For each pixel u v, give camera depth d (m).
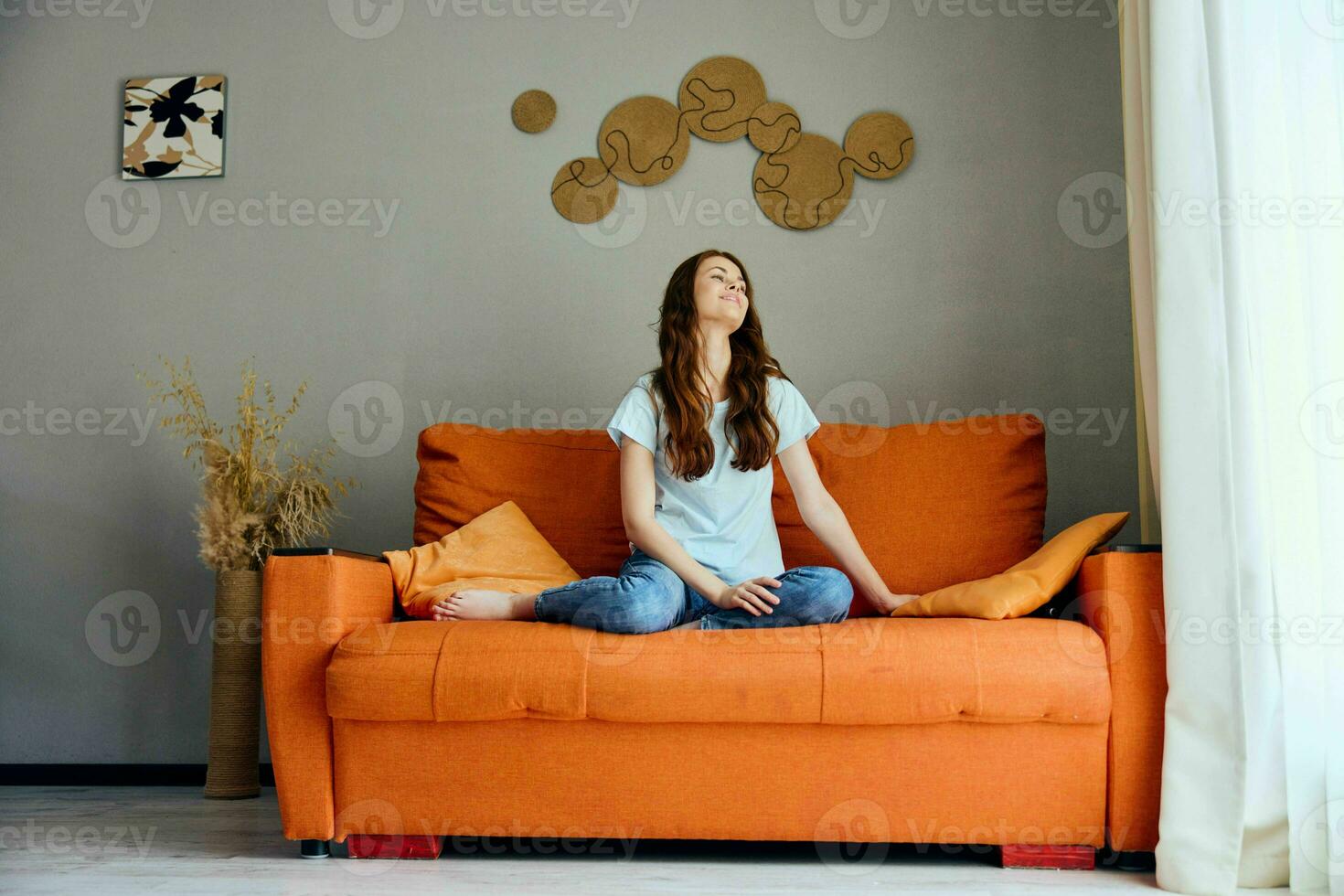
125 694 3.14
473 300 3.19
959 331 3.06
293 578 2.04
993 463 2.56
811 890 1.78
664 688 1.89
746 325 2.45
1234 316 1.90
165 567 3.17
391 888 1.79
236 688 2.82
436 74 3.27
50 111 3.33
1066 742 1.91
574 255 3.18
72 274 3.28
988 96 3.13
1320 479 1.75
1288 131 1.86
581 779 1.95
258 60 3.32
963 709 1.87
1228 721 1.82
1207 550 1.87
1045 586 2.04
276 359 3.21
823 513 2.37
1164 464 1.92
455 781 1.97
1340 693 1.70
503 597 2.18
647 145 3.19
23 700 3.15
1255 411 1.92
